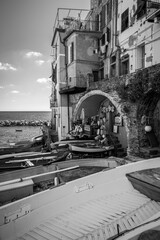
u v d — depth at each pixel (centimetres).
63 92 1748
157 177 496
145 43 1137
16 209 361
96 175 493
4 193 521
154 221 279
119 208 414
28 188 547
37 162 998
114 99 1153
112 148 1198
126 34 1337
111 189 484
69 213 402
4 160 1062
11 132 4119
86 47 1772
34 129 4969
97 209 414
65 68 1966
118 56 1423
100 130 1504
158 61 1034
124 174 536
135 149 1027
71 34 1798
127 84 1032
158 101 1027
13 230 342
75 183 456
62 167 826
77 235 339
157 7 928
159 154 948
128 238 250
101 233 339
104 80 1277
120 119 1341
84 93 1539
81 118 1722
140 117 1023
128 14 1308
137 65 1222
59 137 1944
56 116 2238
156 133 1056
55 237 337
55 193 419
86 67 1777
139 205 422
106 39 1631
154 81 873
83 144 1270
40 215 381
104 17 1705
